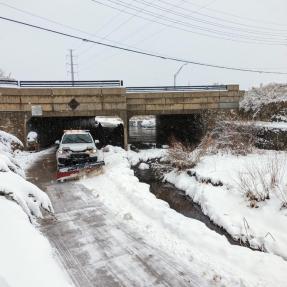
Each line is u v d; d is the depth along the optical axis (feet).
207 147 49.93
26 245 15.33
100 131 106.11
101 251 20.17
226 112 72.69
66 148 43.42
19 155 58.49
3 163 24.86
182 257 19.51
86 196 32.60
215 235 22.72
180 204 34.88
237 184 33.30
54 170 46.24
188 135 89.04
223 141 51.98
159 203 29.89
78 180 39.68
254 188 30.68
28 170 46.42
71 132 49.08
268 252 22.08
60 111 64.80
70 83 65.77
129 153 65.62
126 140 69.67
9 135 58.54
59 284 13.26
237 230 25.63
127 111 72.08
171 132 97.04
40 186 37.06
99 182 38.22
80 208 28.73
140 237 22.33
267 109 66.13
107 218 26.09
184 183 40.93
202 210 32.17
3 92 61.98
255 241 23.52
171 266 18.35
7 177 23.11
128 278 17.03
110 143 86.43
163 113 73.36
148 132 138.00
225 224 26.94
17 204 19.92
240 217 27.58
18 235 15.90
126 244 21.20
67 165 42.78
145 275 17.34
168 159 49.62
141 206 28.78
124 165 48.67
